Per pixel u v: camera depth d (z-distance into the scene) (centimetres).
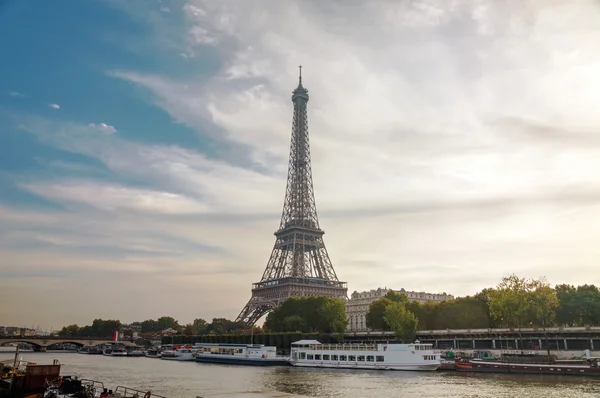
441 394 9844
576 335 17738
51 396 6531
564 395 9562
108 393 6812
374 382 12006
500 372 13875
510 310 16900
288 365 18500
